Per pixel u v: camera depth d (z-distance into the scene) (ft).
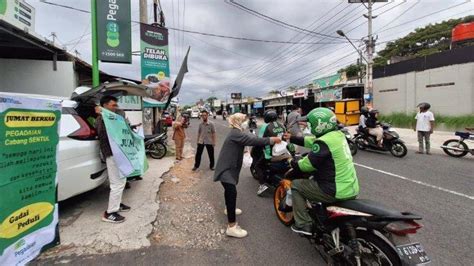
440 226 13.60
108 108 14.87
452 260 10.69
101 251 11.63
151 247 12.05
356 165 27.84
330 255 9.98
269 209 16.55
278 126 18.62
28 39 26.04
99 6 30.45
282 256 11.32
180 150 33.65
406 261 8.36
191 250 11.84
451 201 17.02
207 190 20.57
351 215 9.25
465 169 25.40
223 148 13.34
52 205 11.56
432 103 63.16
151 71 44.14
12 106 9.45
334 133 10.22
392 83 74.79
